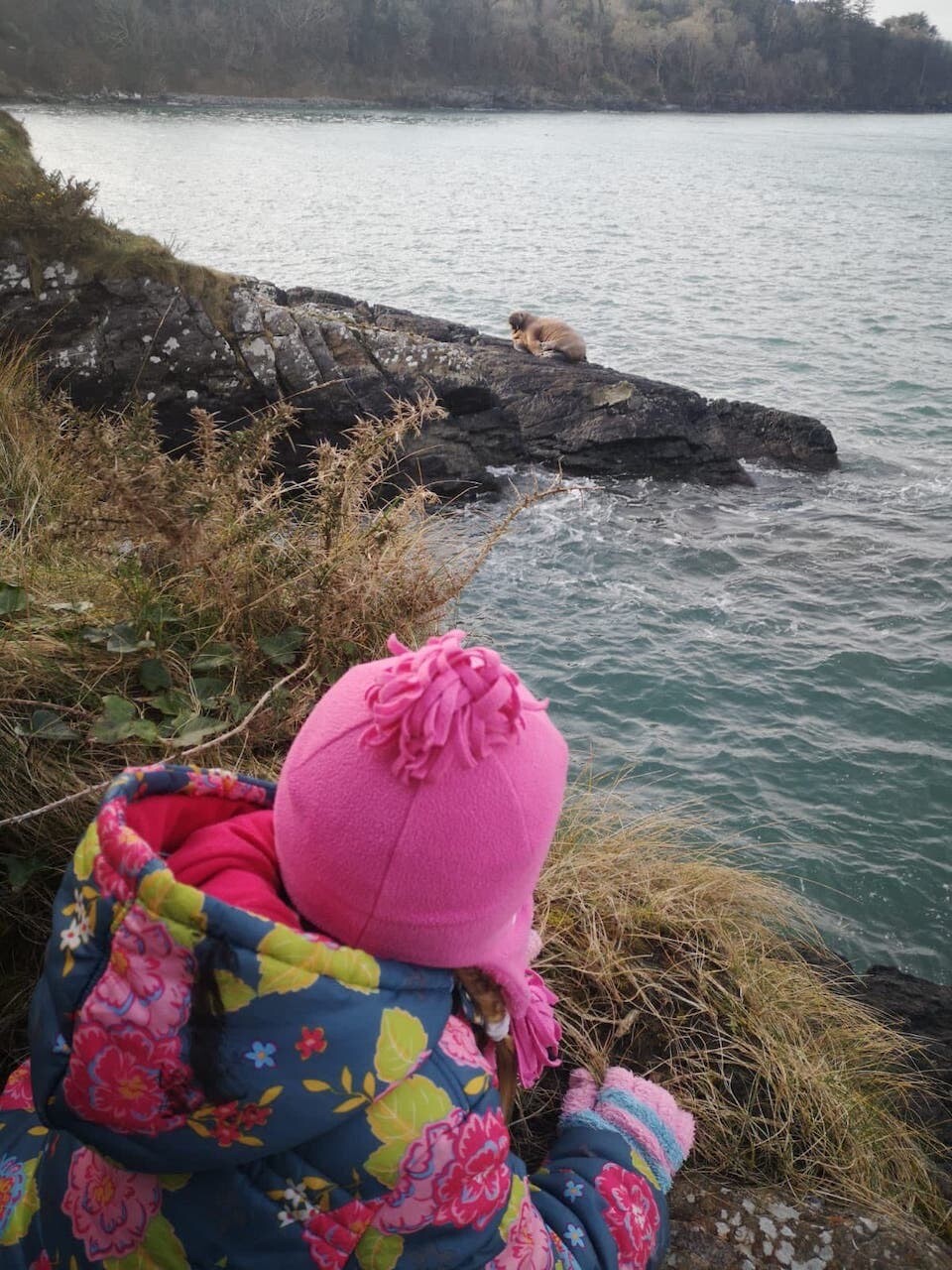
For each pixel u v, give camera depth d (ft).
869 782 26.45
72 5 344.28
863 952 21.08
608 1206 5.84
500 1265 4.59
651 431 47.93
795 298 99.30
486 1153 4.28
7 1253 4.84
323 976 3.84
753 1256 7.50
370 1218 4.16
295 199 154.92
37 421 14.80
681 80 561.02
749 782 26.17
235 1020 3.76
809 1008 10.91
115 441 11.08
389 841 3.99
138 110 328.29
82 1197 4.51
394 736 3.99
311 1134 3.98
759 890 12.26
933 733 28.63
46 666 9.47
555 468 46.91
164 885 3.68
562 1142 6.62
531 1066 5.54
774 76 598.34
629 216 157.89
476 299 94.53
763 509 44.86
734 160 281.54
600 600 34.65
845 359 75.92
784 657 31.86
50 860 8.27
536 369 51.16
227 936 3.71
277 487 12.28
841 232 148.56
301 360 38.86
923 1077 11.35
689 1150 7.95
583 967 9.39
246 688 10.28
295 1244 4.18
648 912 10.44
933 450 55.47
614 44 536.83
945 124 565.53
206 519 10.84
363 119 367.25
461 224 139.95
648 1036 9.13
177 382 36.78
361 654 11.16
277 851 4.46
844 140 393.91
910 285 108.17
